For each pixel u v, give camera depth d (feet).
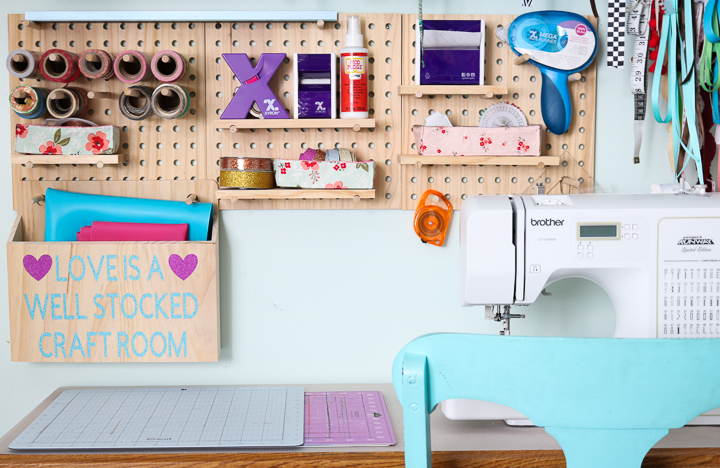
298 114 4.16
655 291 3.47
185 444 3.27
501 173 4.42
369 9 4.33
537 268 3.45
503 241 3.43
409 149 4.40
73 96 4.08
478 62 4.16
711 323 3.48
